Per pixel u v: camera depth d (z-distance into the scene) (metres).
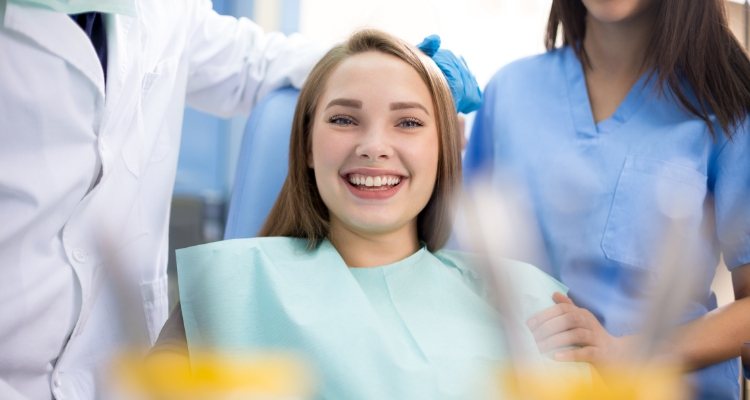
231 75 1.30
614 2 1.11
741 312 1.05
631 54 1.21
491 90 1.36
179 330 0.92
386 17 1.86
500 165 1.28
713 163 1.17
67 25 0.94
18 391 0.94
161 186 1.14
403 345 0.93
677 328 0.56
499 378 0.62
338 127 0.99
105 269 0.51
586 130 1.22
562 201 1.20
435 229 1.10
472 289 1.03
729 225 1.14
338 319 0.94
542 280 1.06
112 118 0.99
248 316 0.96
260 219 1.18
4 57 0.90
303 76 1.26
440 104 1.05
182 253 1.01
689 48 1.13
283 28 2.38
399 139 0.99
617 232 1.16
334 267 1.00
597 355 0.93
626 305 1.14
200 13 1.27
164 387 0.52
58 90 0.93
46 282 0.93
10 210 0.90
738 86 1.13
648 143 1.18
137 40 1.04
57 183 0.92
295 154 1.07
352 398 0.88
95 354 1.00
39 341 0.93
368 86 0.99
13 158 0.91
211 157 2.49
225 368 0.57
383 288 1.01
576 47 1.27
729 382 1.12
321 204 1.07
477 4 1.90
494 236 0.66
